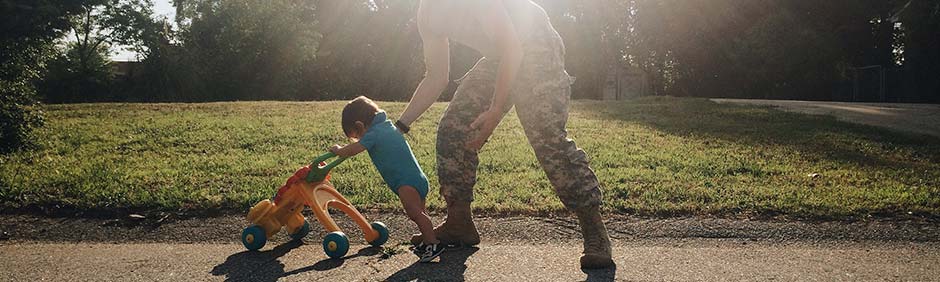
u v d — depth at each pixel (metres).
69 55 39.09
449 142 4.21
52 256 4.33
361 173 6.86
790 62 30.61
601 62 38.94
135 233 4.99
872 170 7.60
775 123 12.30
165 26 40.31
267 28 39.53
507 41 3.69
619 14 38.34
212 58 39.12
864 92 28.73
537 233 4.88
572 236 4.82
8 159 7.87
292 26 40.03
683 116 13.39
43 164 7.52
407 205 4.15
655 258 4.20
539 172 7.14
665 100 17.59
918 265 4.07
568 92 3.95
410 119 4.27
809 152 8.84
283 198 4.44
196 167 7.39
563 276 3.82
